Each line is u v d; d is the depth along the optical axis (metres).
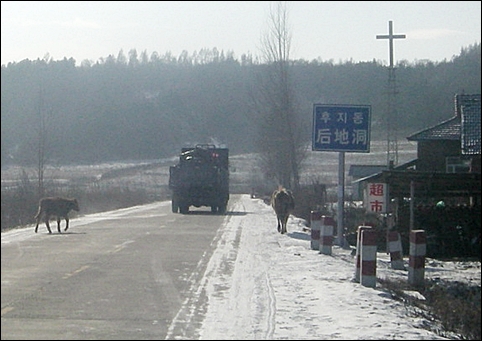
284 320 11.55
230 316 11.88
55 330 10.72
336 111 24.69
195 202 46.88
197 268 18.28
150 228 32.50
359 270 16.23
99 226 33.78
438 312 13.35
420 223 28.16
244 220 39.06
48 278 16.30
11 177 45.22
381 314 12.18
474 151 37.19
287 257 20.98
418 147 45.97
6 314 11.96
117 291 14.47
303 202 44.84
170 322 11.37
